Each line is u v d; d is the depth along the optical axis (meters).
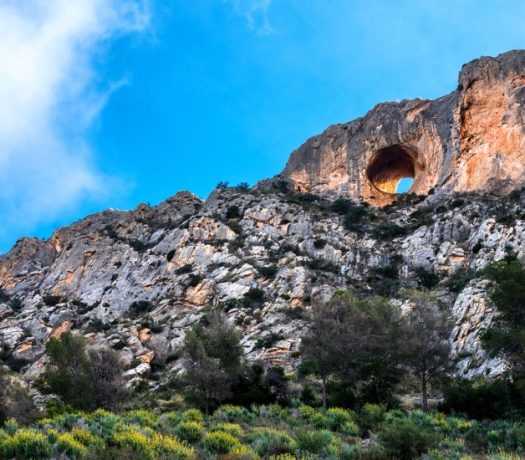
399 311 44.88
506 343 32.91
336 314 42.94
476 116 86.50
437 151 92.19
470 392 34.50
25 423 37.25
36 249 124.56
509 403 32.09
